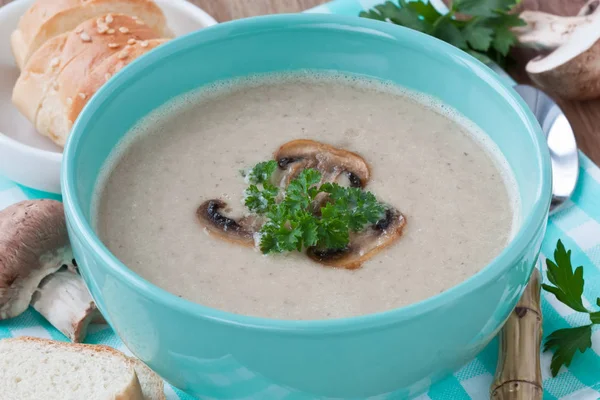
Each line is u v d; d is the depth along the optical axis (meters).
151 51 0.47
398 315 0.39
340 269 0.44
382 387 0.41
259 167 0.46
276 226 0.44
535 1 0.64
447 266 0.44
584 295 0.49
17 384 0.46
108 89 0.46
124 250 0.44
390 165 0.47
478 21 0.59
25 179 0.53
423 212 0.46
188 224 0.45
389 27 0.48
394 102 0.50
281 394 0.41
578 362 0.46
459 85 0.48
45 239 0.48
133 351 0.43
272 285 0.43
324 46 0.49
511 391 0.44
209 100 0.50
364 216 0.45
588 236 0.51
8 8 0.60
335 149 0.48
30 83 0.55
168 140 0.48
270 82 0.50
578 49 0.57
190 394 0.44
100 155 0.46
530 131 0.44
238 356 0.40
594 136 0.57
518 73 0.61
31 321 0.49
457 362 0.42
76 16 0.57
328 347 0.39
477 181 0.47
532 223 0.41
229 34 0.48
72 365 0.46
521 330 0.46
